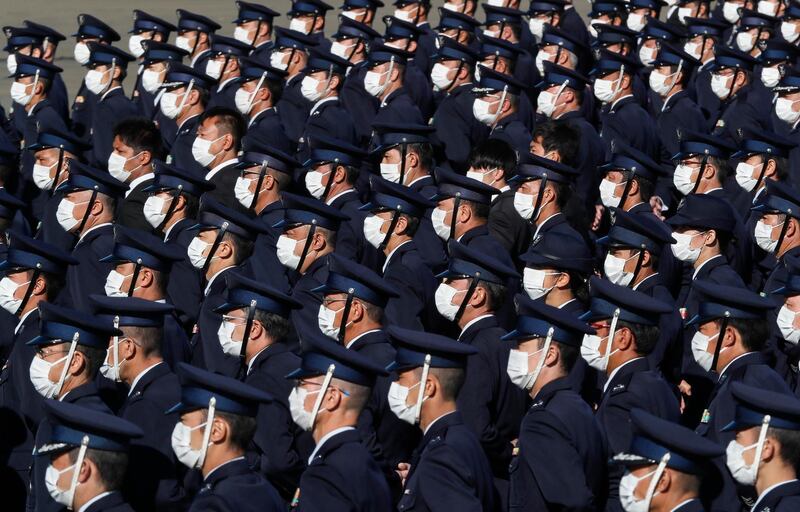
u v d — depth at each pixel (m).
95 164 17.48
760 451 7.36
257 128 15.95
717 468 8.41
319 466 7.55
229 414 7.49
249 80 16.02
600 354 8.70
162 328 8.79
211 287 10.54
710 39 20.12
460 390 8.67
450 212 11.34
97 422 7.34
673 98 17.19
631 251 10.29
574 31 20.62
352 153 12.63
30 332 9.56
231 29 31.55
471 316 9.42
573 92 15.54
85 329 8.39
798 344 9.96
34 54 18.39
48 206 13.60
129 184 12.98
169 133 17.61
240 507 7.30
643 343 8.64
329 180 12.62
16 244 9.84
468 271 9.35
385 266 11.16
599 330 8.68
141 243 10.06
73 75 27.34
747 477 7.46
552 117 15.66
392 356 9.14
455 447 7.66
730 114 17.61
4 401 9.76
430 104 18.61
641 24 21.88
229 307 9.05
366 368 7.69
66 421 7.30
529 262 9.77
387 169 13.41
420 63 20.86
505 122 15.56
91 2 34.31
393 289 9.30
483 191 11.30
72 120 18.84
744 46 21.05
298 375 7.71
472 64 17.25
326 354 7.68
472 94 16.25
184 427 7.53
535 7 20.38
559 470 7.87
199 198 11.84
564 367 8.24
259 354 9.04
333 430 7.72
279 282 11.43
